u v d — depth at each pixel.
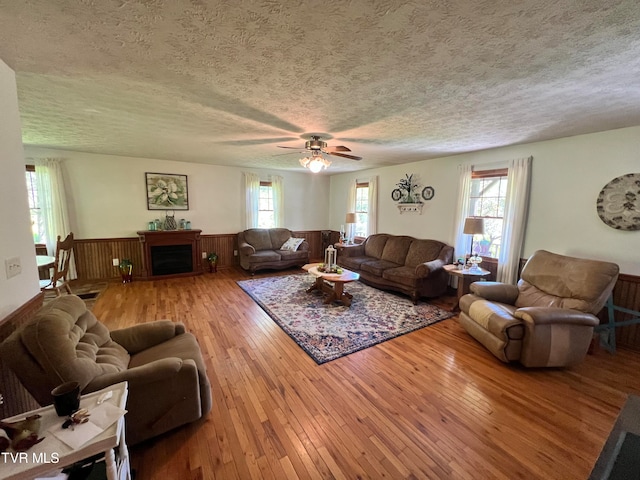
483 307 2.80
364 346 2.83
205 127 3.04
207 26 1.32
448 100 2.23
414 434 1.75
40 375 1.35
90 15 1.23
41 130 3.23
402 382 2.27
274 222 6.83
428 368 2.48
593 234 3.07
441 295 4.51
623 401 2.07
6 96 1.64
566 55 1.54
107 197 5.03
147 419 1.57
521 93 2.07
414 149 4.06
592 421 1.87
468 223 3.78
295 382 2.26
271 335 3.05
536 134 3.16
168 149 4.34
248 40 1.44
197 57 1.61
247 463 1.54
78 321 1.75
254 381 2.26
